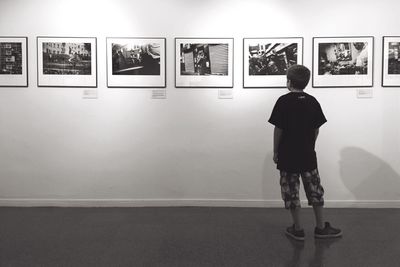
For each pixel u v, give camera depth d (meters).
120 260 2.89
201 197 4.33
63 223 3.76
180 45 4.22
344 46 4.16
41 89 4.26
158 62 4.25
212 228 3.62
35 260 2.89
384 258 2.93
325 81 4.19
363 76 4.17
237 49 4.22
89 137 4.31
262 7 4.18
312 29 4.17
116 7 4.21
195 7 4.20
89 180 4.33
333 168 4.27
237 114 4.28
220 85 4.25
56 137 4.30
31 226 3.67
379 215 4.00
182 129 4.30
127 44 4.23
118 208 4.28
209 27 4.21
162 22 4.22
